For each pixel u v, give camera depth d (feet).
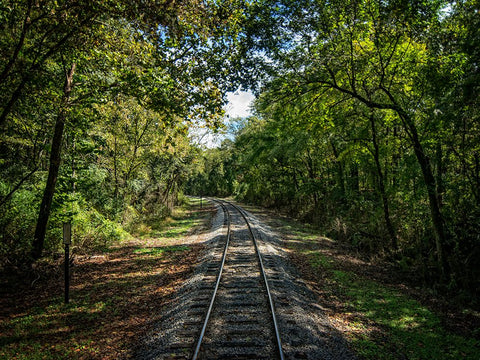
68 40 25.81
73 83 35.86
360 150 51.03
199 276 30.55
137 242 51.72
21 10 23.71
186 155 82.58
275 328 18.90
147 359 16.85
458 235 36.68
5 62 24.94
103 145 57.11
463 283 31.86
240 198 168.14
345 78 40.73
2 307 24.35
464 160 36.96
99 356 17.85
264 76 33.09
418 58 35.86
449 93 31.30
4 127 34.99
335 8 32.07
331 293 29.37
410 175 41.45
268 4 30.89
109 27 24.88
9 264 31.42
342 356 17.81
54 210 41.16
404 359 18.88
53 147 36.24
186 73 27.50
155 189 83.66
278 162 100.63
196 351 16.70
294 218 89.71
